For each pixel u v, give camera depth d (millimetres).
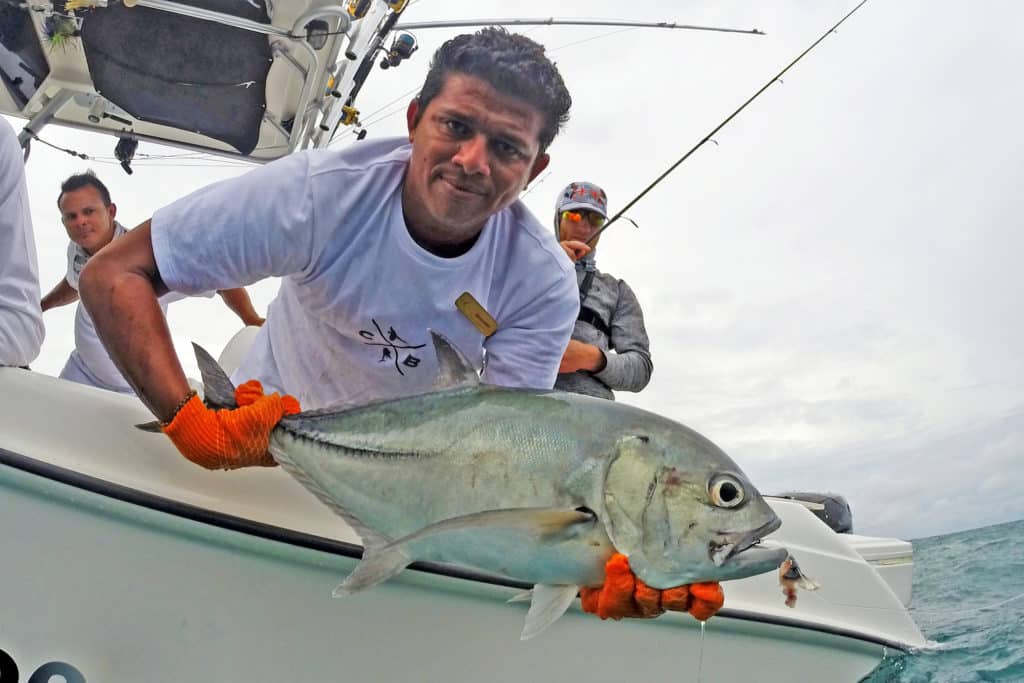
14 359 2453
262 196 2270
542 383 2697
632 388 3871
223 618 2168
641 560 1817
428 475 1914
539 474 1856
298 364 2727
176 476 2213
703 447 1873
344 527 2324
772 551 1831
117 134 4539
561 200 4195
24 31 3889
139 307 2074
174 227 2193
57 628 2062
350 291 2441
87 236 4160
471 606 2424
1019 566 8578
